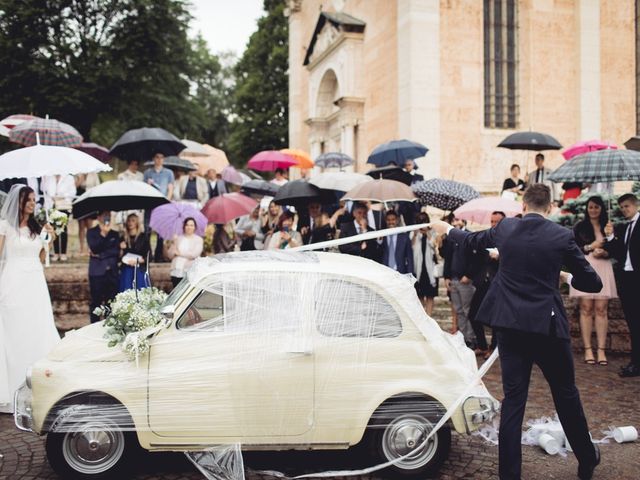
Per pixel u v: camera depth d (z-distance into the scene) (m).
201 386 4.75
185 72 33.97
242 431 4.77
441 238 9.73
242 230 12.17
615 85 20.25
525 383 4.63
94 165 7.92
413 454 4.91
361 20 22.16
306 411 4.78
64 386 4.77
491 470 5.12
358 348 4.84
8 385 6.80
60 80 29.86
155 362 4.81
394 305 4.98
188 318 4.93
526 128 19.61
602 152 8.23
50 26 30.39
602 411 6.62
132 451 4.88
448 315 10.98
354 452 5.46
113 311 5.04
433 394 4.83
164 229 9.13
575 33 19.89
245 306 4.90
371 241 8.92
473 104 19.02
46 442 4.84
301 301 4.91
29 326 6.91
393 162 12.67
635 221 7.93
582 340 9.44
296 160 15.13
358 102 21.66
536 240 4.64
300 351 4.77
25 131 10.75
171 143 12.77
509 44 19.56
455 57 18.83
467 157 18.97
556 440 5.60
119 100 31.44
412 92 18.33
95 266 9.25
